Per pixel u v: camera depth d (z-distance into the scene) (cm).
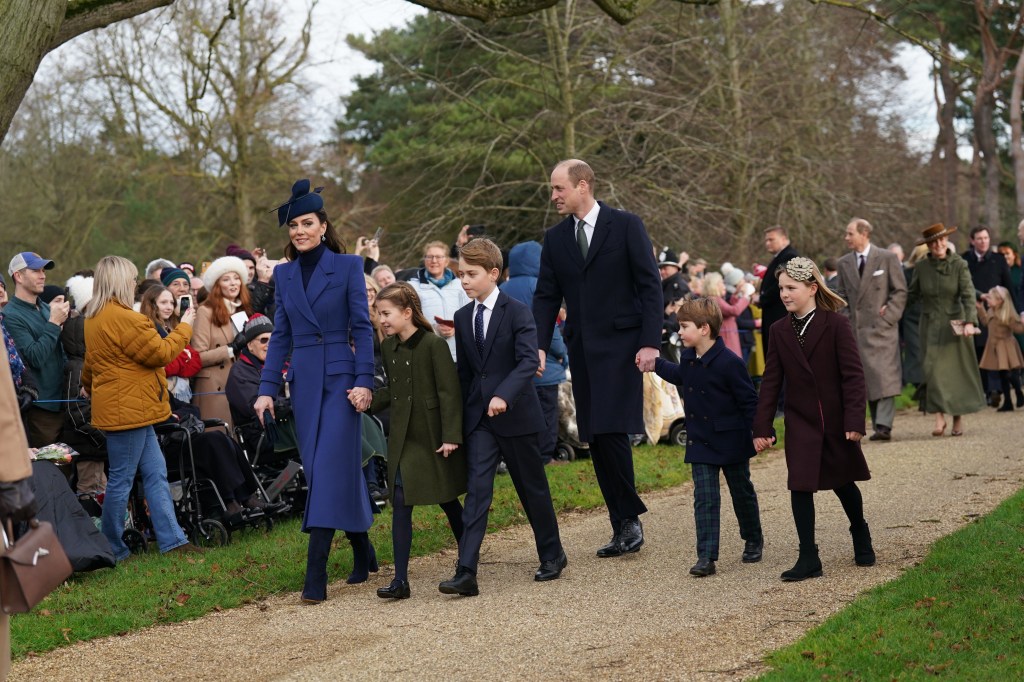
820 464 578
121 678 472
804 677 408
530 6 828
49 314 802
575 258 657
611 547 661
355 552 634
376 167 2702
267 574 643
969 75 3412
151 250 2344
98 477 769
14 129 2319
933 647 431
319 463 602
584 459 1043
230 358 834
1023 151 2680
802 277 589
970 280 1091
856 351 581
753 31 2225
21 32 607
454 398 600
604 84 1941
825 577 572
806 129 2305
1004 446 978
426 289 941
